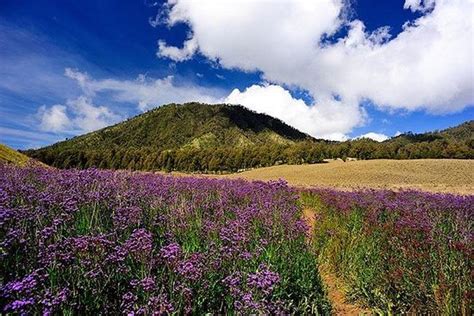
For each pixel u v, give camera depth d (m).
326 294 7.33
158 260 5.61
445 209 14.27
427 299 6.18
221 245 6.73
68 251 5.28
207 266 5.80
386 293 7.10
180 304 4.72
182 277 5.22
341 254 9.37
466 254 6.65
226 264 6.18
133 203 9.59
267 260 6.83
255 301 4.88
